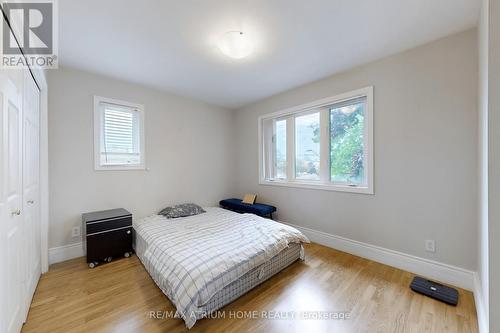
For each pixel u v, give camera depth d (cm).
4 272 114
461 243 189
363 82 248
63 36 189
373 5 156
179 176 354
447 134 195
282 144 358
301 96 313
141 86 308
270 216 359
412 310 161
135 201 303
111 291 186
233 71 263
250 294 183
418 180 212
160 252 193
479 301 152
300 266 232
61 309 162
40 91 215
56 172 240
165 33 187
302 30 184
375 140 240
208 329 144
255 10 160
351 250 262
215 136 407
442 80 197
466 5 156
